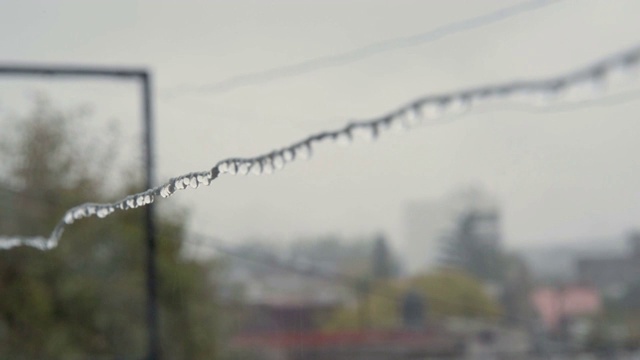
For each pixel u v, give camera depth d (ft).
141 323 38.22
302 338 53.11
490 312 60.29
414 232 61.36
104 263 37.70
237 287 47.03
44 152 36.09
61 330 38.17
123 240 37.24
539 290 59.21
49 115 36.01
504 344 58.23
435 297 61.21
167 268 39.81
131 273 37.99
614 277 56.18
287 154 11.30
